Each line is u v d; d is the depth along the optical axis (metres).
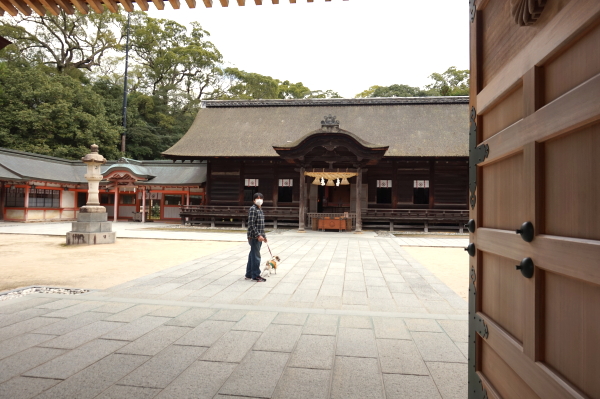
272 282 6.93
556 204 1.37
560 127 1.27
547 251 1.36
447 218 20.78
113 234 14.14
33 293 5.93
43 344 3.68
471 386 2.29
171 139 42.94
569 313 1.26
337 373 3.08
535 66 1.49
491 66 2.09
